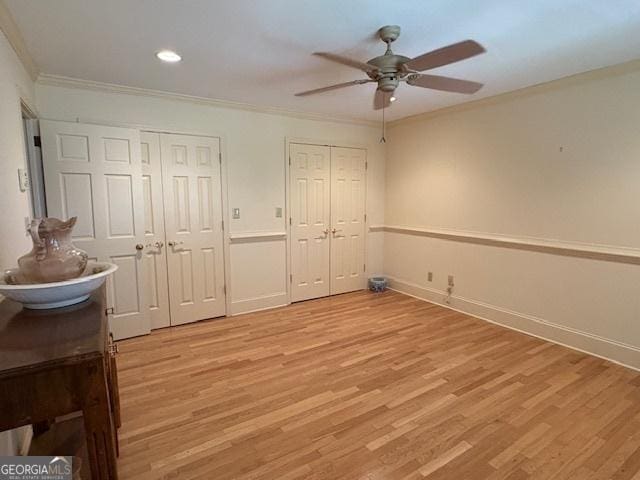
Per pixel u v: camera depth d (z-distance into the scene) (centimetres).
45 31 212
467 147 393
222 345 324
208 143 375
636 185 272
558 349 313
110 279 326
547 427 210
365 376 268
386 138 498
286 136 423
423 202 452
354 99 367
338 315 404
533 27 211
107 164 316
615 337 289
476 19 199
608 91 281
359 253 502
